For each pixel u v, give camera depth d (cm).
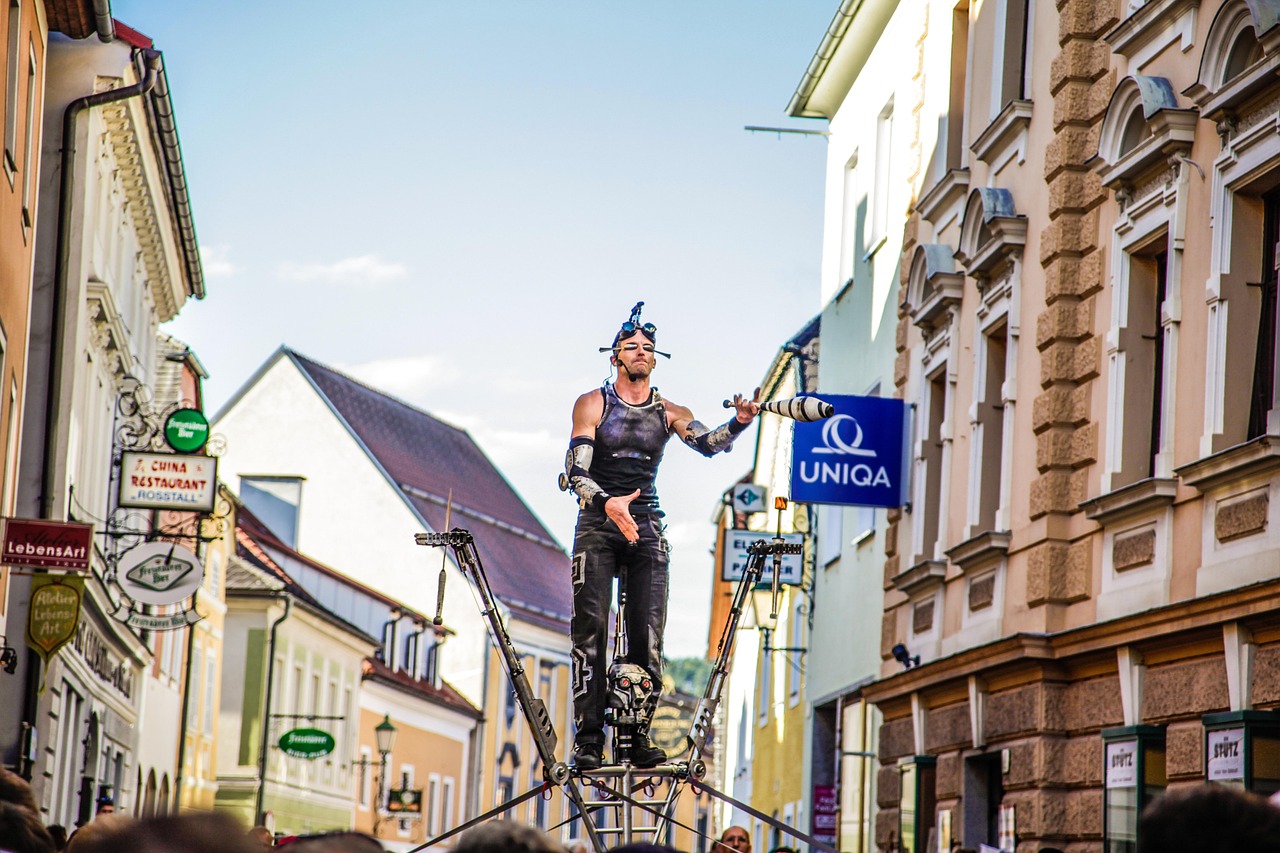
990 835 2645
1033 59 2634
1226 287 1952
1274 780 1783
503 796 11006
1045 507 2392
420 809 8762
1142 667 2111
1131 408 2231
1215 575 1925
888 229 3606
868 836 3425
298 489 10900
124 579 3916
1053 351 2419
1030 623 2434
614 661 1234
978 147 2808
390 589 10762
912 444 3117
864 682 3538
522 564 12038
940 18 3253
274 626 7769
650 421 1238
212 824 446
